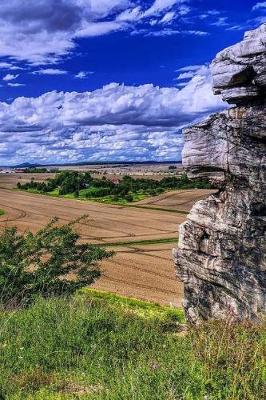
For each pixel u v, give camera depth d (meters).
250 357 8.36
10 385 9.20
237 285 15.39
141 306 27.38
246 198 15.17
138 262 54.34
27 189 164.50
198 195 126.62
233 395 6.92
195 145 16.34
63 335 11.70
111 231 85.56
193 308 17.17
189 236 17.23
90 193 137.62
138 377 8.00
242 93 14.50
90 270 23.52
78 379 9.51
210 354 8.52
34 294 17.75
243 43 14.20
